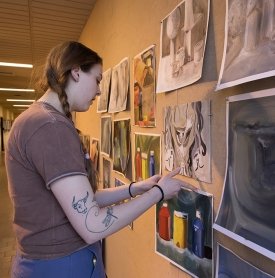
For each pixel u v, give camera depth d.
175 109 1.07
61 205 0.69
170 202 1.12
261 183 0.66
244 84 0.72
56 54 0.82
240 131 0.73
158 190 0.81
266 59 0.61
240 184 0.73
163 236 1.18
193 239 0.97
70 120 0.78
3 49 4.14
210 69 0.86
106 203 1.00
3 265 2.66
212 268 0.87
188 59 0.97
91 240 0.70
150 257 1.37
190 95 0.98
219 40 0.82
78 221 0.68
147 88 1.34
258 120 0.67
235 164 0.74
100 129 2.36
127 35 1.66
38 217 0.75
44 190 0.74
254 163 0.68
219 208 0.80
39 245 0.75
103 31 2.26
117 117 1.87
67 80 0.80
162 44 1.17
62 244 0.75
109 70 2.02
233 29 0.72
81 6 2.67
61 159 0.68
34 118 0.72
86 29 3.06
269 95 0.63
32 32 3.41
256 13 0.64
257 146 0.67
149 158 1.33
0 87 8.36
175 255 1.09
